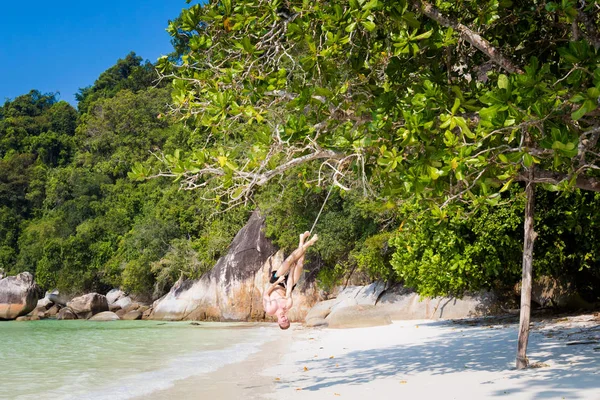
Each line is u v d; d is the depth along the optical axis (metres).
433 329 18.42
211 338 21.64
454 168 6.95
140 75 83.31
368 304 25.48
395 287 26.56
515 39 9.84
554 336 12.79
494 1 8.21
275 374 11.02
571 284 19.38
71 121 91.50
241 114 8.85
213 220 41.56
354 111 9.12
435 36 8.33
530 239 9.38
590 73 6.12
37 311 46.03
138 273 43.53
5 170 74.56
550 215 16.36
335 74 8.71
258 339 20.31
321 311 27.25
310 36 7.83
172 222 44.72
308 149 9.59
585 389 6.95
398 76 9.24
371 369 10.73
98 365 13.96
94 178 63.06
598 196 14.71
